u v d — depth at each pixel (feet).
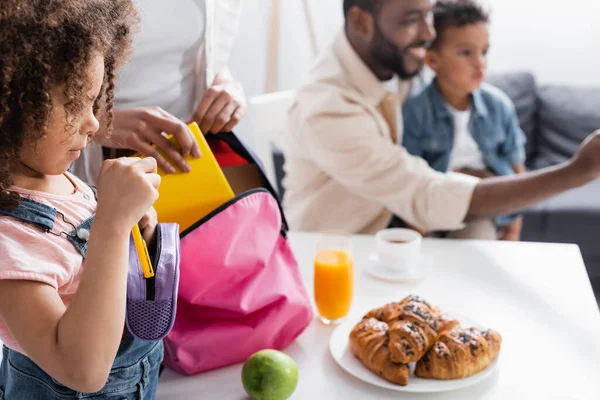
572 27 10.98
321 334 3.44
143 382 2.66
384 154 5.09
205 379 3.06
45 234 2.26
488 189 4.77
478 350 2.97
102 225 2.10
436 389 2.88
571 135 10.24
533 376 3.04
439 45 6.02
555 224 8.59
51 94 2.06
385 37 5.18
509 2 11.02
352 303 3.67
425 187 4.99
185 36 4.08
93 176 3.99
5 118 2.05
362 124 5.15
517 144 6.79
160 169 3.16
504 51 11.20
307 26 8.79
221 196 3.18
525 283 3.89
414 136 6.24
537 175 4.59
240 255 3.08
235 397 2.92
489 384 2.99
